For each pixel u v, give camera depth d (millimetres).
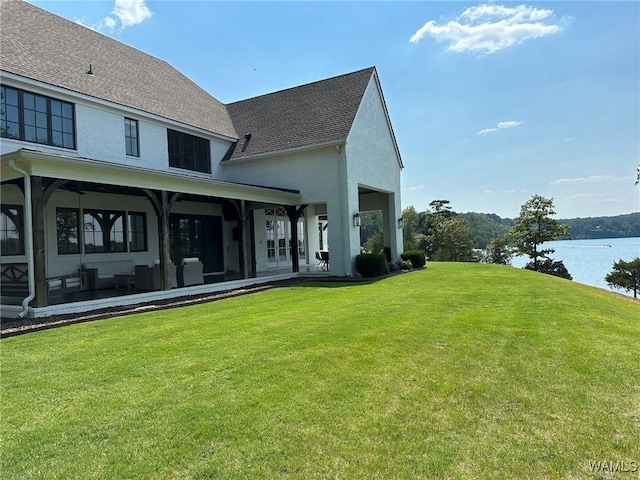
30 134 9969
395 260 19188
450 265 20859
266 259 18141
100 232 12266
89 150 11375
